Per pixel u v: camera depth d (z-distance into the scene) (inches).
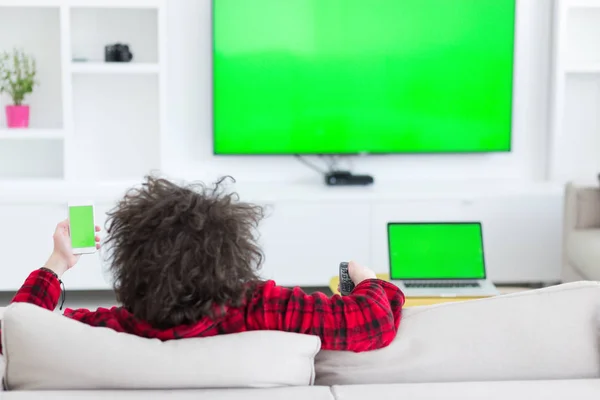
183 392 44.1
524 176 190.7
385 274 135.0
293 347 46.6
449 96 182.1
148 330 48.0
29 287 53.3
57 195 165.2
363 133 182.1
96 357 44.7
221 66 176.2
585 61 188.5
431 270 128.0
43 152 181.8
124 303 48.6
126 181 173.8
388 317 49.3
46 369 44.7
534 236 175.5
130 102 181.5
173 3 176.2
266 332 47.2
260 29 175.9
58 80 178.2
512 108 183.5
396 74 180.4
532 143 189.6
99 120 181.3
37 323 45.0
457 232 129.3
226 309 48.5
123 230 47.7
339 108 180.5
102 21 176.9
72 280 166.6
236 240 47.5
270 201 168.9
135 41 178.2
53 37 177.2
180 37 177.6
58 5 164.4
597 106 190.5
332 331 48.6
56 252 58.0
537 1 183.6
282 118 179.8
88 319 50.3
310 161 186.1
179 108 180.2
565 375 49.0
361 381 49.3
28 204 163.9
